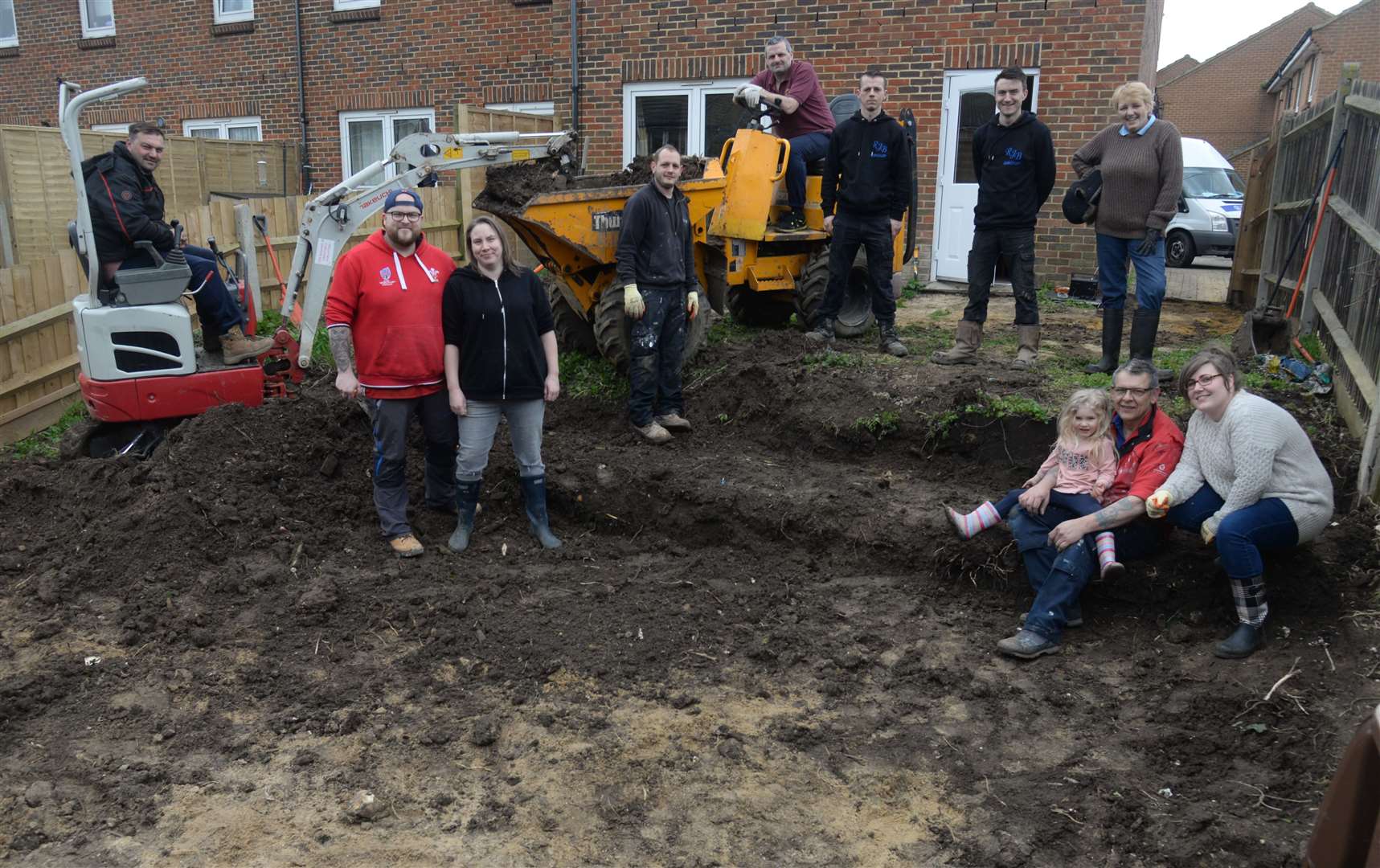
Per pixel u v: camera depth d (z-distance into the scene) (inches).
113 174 234.8
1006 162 256.7
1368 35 1267.2
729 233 290.0
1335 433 215.9
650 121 486.3
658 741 149.9
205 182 523.5
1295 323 282.5
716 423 267.1
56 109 676.1
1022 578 192.7
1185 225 658.8
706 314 301.1
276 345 262.7
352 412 251.8
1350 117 255.1
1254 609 165.0
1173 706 155.6
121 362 240.4
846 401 251.4
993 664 172.2
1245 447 160.7
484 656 174.1
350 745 148.6
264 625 183.2
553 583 203.5
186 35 616.7
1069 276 416.5
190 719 155.3
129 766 142.6
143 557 201.0
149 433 249.8
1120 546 179.6
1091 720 154.5
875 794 137.4
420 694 162.6
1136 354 250.4
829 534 213.3
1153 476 175.3
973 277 267.9
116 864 123.1
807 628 184.7
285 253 389.1
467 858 124.5
